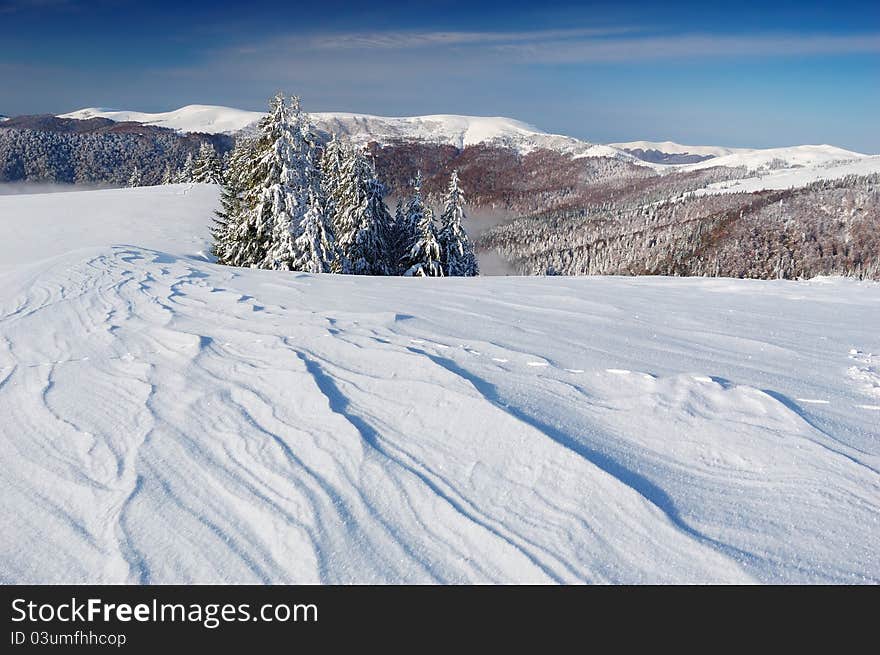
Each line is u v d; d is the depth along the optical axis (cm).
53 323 534
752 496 227
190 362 409
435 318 562
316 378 362
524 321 557
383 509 226
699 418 297
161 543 210
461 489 236
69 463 267
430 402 317
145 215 3203
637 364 399
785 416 294
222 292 703
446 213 2720
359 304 646
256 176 2022
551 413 303
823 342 475
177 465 262
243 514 225
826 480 235
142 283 756
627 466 249
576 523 212
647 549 198
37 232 2678
